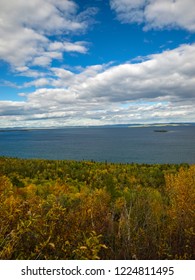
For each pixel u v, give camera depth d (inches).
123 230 133.4
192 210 148.6
